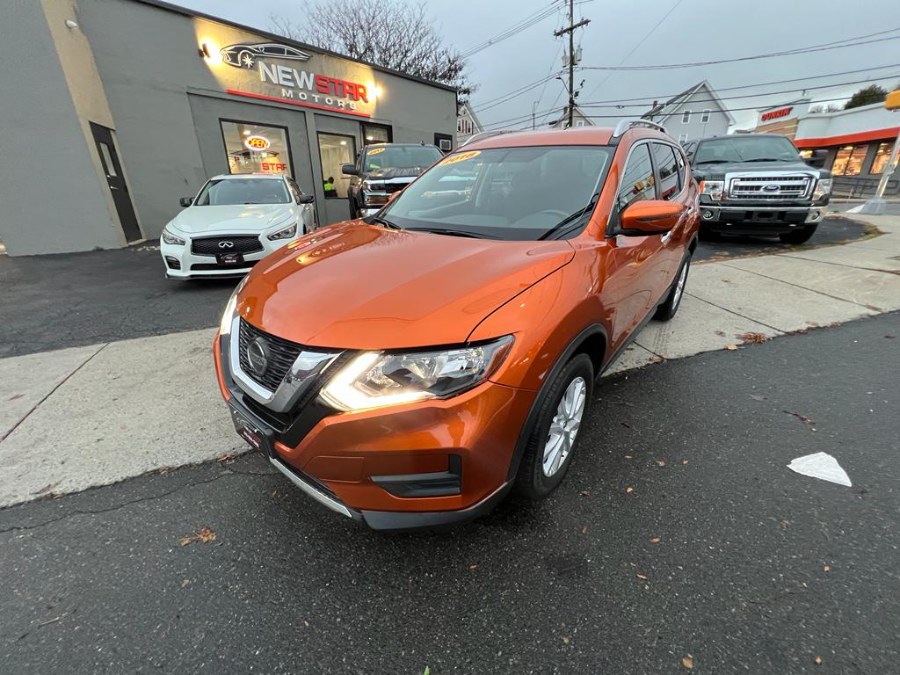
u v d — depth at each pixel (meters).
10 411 3.07
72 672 1.50
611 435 2.74
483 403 1.60
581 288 2.00
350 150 13.86
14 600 1.76
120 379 3.51
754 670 1.47
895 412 2.95
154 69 9.55
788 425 2.83
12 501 2.28
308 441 1.62
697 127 41.78
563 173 2.73
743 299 5.19
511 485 1.81
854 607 1.68
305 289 1.91
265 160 11.80
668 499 2.23
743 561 1.88
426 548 1.97
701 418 2.91
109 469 2.50
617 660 1.52
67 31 8.02
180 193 10.34
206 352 3.99
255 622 1.67
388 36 24.38
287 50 11.56
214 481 2.41
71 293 5.83
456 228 2.57
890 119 25.89
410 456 1.57
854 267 6.39
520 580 1.81
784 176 7.32
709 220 7.98
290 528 2.10
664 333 4.27
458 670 1.50
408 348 1.57
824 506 2.18
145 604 1.74
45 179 8.16
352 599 1.75
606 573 1.84
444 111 16.61
